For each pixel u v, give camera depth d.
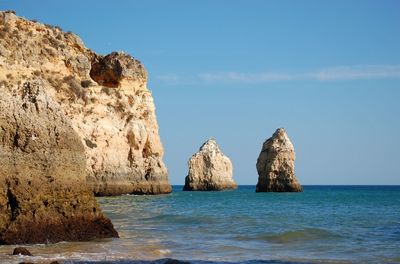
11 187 22.41
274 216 44.06
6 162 22.39
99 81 85.88
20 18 72.88
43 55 71.25
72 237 24.02
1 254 20.53
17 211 22.48
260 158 99.38
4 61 63.91
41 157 23.20
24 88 24.62
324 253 24.58
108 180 74.44
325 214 47.03
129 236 29.27
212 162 113.81
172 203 62.72
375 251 25.03
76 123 71.19
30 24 73.75
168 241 27.95
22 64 66.25
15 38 68.75
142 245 25.36
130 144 79.88
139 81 86.38
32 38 71.94
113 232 25.98
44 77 69.12
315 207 58.97
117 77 84.44
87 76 78.19
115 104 79.75
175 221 39.00
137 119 81.50
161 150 87.06
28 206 22.66
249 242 28.11
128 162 79.38
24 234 22.42
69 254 21.52
